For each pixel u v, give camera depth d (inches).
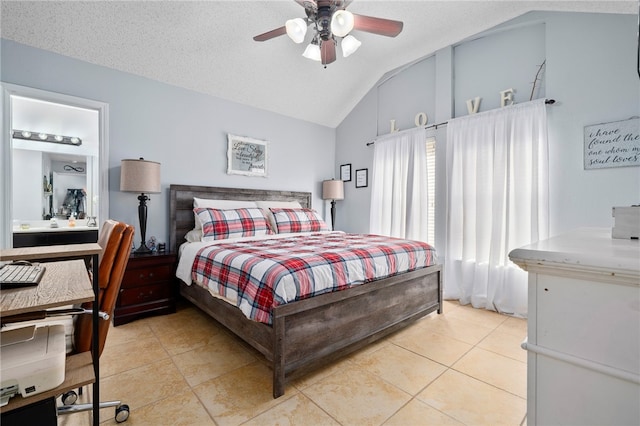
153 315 108.9
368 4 110.0
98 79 112.0
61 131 160.1
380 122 166.1
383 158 158.7
